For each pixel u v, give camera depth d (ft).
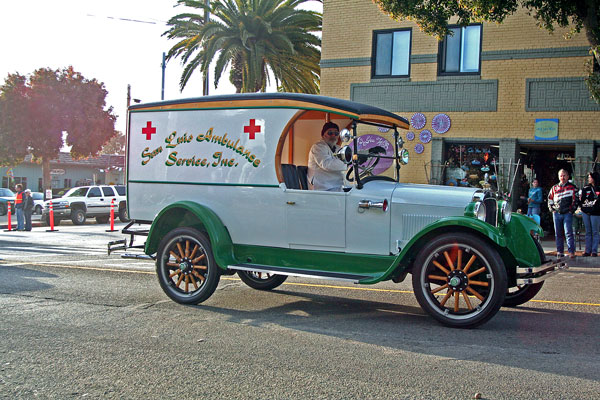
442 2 39.45
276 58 69.10
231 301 22.67
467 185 52.85
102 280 27.37
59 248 44.32
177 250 22.35
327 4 57.62
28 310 20.79
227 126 21.74
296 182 21.89
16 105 109.60
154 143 23.21
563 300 23.29
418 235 18.04
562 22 39.99
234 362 14.89
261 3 67.46
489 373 14.02
